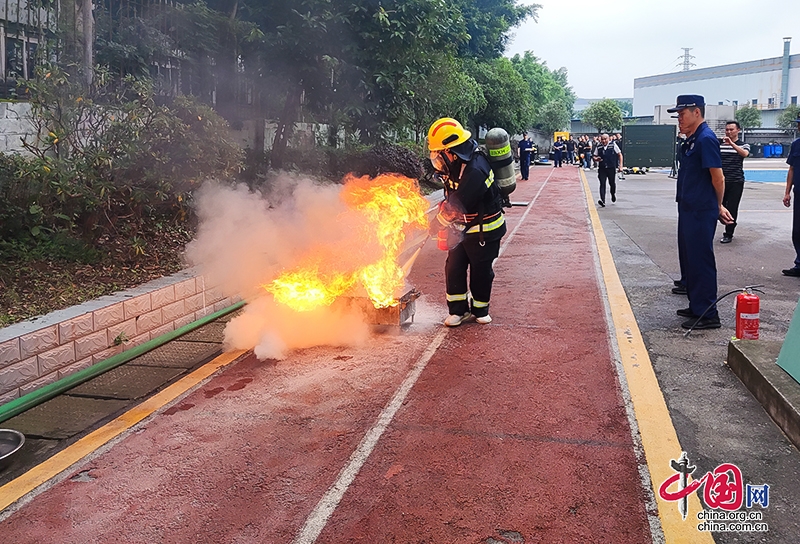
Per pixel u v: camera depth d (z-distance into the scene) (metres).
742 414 4.13
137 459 3.76
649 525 3.02
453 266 6.04
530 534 2.97
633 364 4.99
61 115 6.55
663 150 31.19
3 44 7.82
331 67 10.48
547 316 6.39
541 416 4.16
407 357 5.30
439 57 12.69
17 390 4.51
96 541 3.01
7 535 3.08
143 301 5.68
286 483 3.46
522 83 34.19
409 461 3.64
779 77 78.38
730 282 7.66
